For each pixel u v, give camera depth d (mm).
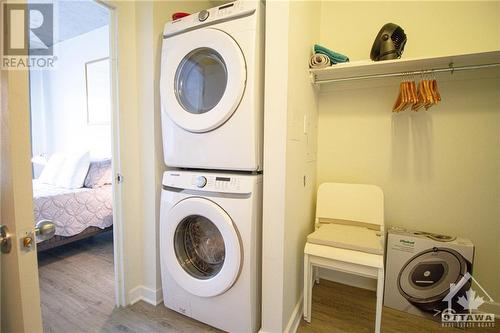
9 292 633
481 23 1510
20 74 570
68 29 3012
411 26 1674
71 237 2367
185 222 1438
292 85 1235
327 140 1956
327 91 1933
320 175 1994
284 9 1137
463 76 1549
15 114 565
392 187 1779
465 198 1599
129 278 1606
